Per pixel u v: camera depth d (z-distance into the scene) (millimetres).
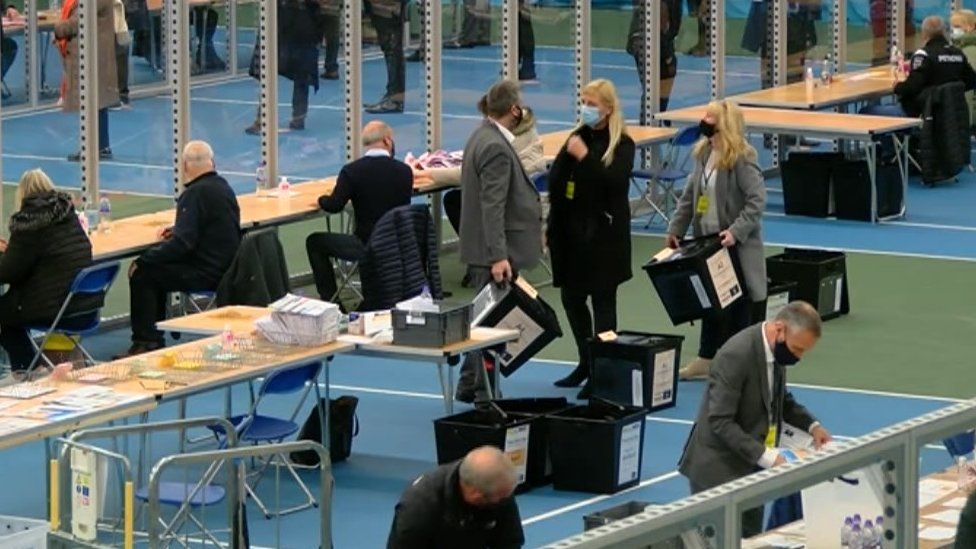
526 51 33562
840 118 34719
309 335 20031
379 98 31250
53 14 27109
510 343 22031
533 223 22562
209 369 19047
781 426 15680
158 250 24656
